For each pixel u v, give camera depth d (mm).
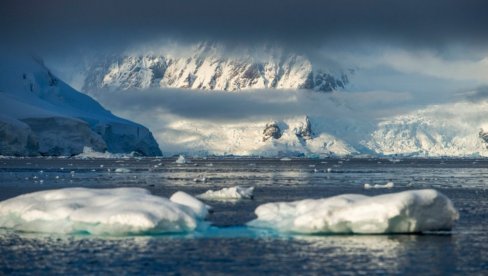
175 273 85812
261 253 95250
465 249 97625
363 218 103375
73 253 95750
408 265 88875
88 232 107500
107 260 91938
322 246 99188
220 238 105000
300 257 93000
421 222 105375
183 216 107000
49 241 102938
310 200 116875
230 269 87500
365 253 95000
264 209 120375
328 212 106062
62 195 116938
